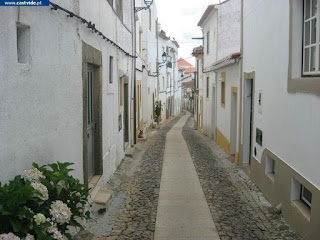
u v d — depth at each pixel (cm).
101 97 734
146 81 2209
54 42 434
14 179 318
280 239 531
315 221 479
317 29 511
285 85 612
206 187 815
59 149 456
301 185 569
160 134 2106
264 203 698
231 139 1227
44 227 301
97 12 685
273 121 684
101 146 740
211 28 1817
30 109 364
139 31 1766
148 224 587
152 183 847
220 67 1342
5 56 312
